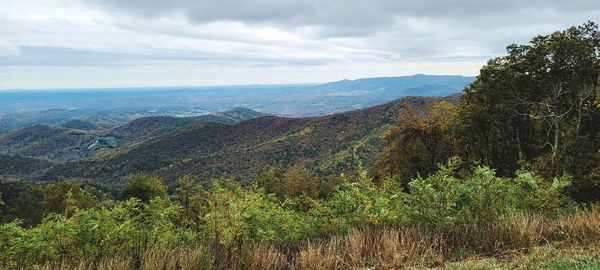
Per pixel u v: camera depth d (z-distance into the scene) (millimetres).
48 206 38031
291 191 37250
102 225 5430
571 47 20125
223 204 5477
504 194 6660
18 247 4906
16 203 40469
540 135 24016
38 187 59500
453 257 5246
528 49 22266
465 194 6191
